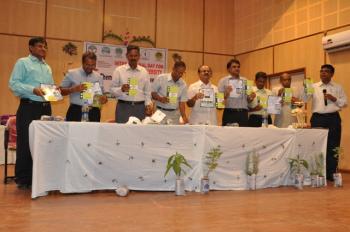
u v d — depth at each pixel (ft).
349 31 20.07
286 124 16.85
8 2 24.26
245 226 7.92
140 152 11.95
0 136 21.49
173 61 28.19
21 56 24.43
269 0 26.58
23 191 11.83
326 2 22.16
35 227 7.55
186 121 14.78
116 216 8.62
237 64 14.99
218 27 29.73
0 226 7.61
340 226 8.09
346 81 20.75
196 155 12.35
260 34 27.43
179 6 28.53
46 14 25.07
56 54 25.22
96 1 26.23
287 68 24.94
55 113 24.86
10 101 24.16
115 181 11.78
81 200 10.48
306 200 11.17
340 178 14.28
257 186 13.38
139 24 27.32
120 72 13.79
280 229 7.75
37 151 10.53
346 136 20.63
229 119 15.52
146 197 11.17
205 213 9.11
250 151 13.23
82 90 11.85
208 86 14.93
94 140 11.47
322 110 16.70
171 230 7.50
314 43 22.89
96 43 25.99
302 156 14.35
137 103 13.75
